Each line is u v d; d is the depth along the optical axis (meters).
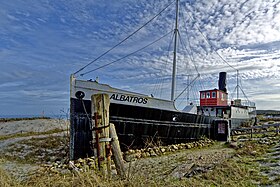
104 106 4.98
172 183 5.50
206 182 6.10
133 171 5.04
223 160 9.34
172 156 12.38
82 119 11.59
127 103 12.65
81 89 11.66
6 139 18.42
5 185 4.93
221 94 27.94
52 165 10.20
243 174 6.91
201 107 27.33
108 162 4.80
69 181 4.84
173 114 15.09
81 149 11.44
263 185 5.87
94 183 4.33
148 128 13.59
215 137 19.58
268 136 18.91
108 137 4.92
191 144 15.73
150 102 13.65
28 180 5.71
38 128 23.89
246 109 31.53
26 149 14.09
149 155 12.29
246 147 13.04
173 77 17.03
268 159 9.19
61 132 20.92
